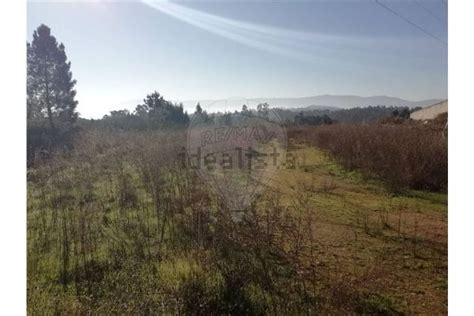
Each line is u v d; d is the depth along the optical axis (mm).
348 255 3947
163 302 2908
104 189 6703
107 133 12062
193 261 3473
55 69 15297
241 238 4086
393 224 4945
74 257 3887
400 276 3512
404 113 25703
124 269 3613
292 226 4402
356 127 13594
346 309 2895
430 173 7039
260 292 3166
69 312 2830
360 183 7453
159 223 4805
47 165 7848
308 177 7957
